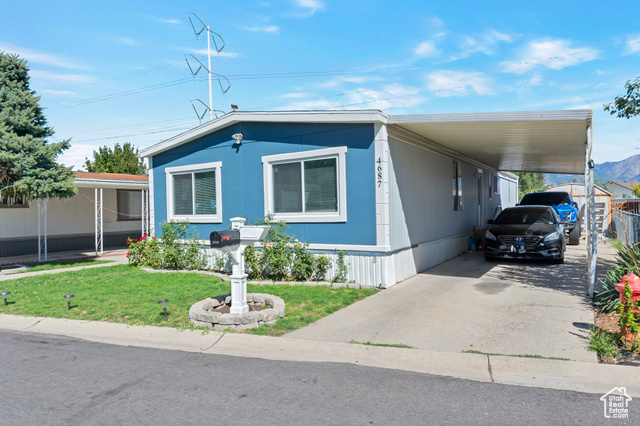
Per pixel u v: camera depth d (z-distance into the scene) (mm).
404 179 9461
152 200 12641
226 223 10734
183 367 4926
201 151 11242
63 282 10000
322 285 8633
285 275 9328
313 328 6078
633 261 6945
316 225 9242
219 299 7117
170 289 8711
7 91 12766
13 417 3723
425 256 10609
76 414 3764
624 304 5047
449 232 12469
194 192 11523
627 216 13984
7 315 7469
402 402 3900
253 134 10133
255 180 10156
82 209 17281
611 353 4793
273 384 4367
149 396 4125
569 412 3672
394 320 6367
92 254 15844
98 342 6047
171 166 12016
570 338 5379
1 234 14812
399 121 8273
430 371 4656
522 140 9695
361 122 8570
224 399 4023
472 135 9414
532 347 5109
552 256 10578
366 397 4020
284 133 9633
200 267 11023
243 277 6320
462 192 13695
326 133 9031
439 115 7875
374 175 8484
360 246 8625
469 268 10656
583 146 10180
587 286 8234
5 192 12828
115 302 7859
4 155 11781
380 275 8438
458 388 4199
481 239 14922
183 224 11367
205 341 5805
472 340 5418
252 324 6113
